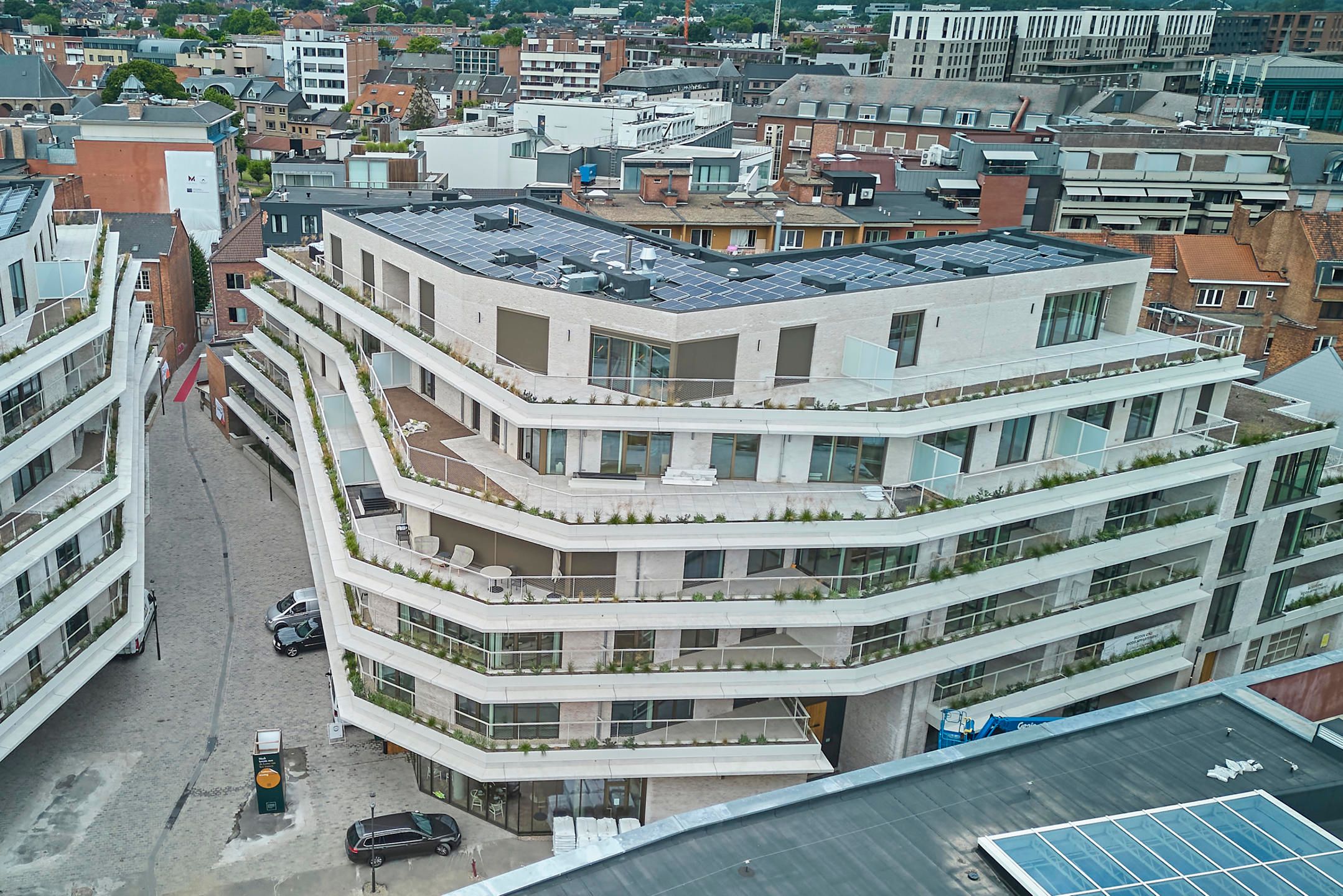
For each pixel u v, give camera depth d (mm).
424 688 41094
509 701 38656
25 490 42281
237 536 62625
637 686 39625
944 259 48281
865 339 43781
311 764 44906
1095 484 44875
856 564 41000
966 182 98000
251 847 40438
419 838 40344
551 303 40531
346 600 43031
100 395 45344
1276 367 87125
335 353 51875
